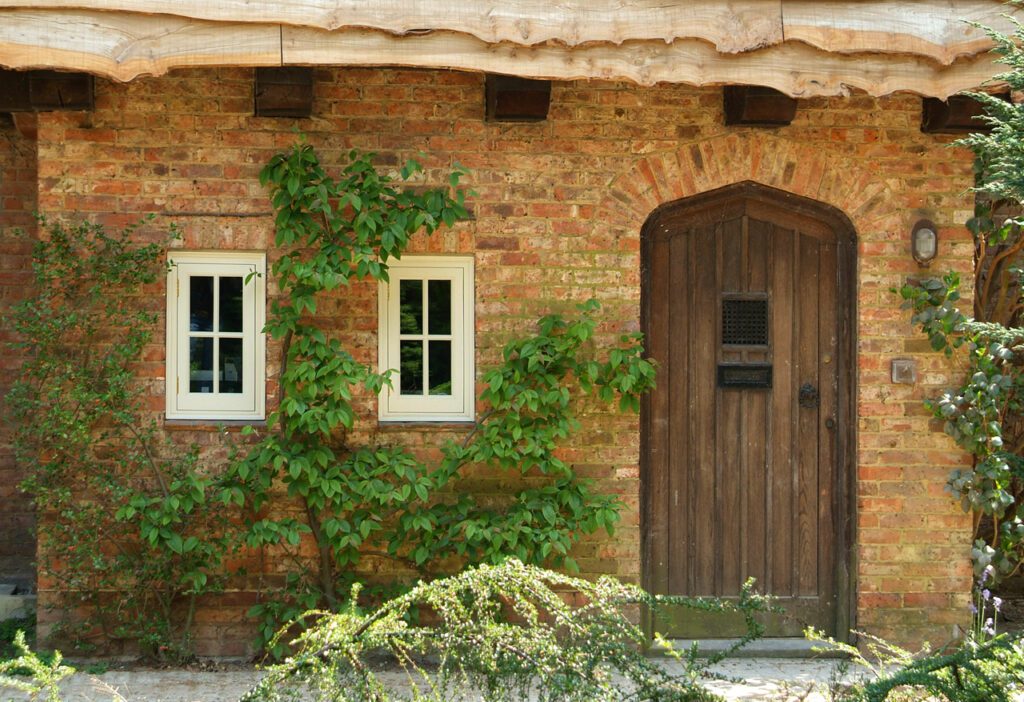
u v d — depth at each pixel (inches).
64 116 238.8
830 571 256.7
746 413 256.8
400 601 138.6
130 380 240.5
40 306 235.3
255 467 235.3
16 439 238.2
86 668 232.4
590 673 134.0
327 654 135.3
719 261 255.9
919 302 249.0
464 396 250.4
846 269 255.3
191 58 207.2
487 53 212.1
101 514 234.4
